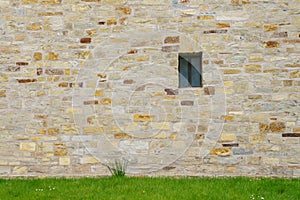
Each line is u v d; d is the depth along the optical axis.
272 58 6.86
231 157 6.85
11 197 5.73
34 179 6.72
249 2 6.90
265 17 6.88
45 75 6.98
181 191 5.93
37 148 6.95
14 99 6.97
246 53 6.88
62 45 6.98
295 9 6.86
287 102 6.82
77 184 6.33
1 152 6.95
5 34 7.00
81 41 6.98
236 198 5.66
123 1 6.98
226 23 6.91
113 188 6.11
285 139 6.82
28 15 7.00
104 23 6.99
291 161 6.80
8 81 6.98
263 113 6.84
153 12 6.96
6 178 6.86
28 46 6.99
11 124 6.96
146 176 6.85
